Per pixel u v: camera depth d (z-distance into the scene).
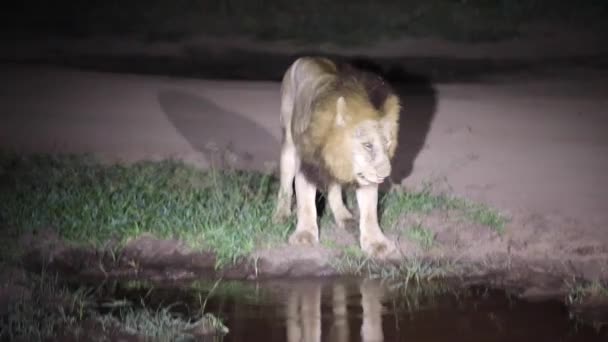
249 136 15.14
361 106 9.59
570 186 12.67
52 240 10.81
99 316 9.03
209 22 27.88
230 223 11.14
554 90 19.50
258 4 28.77
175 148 14.40
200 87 19.09
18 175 12.59
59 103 17.39
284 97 11.26
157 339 8.51
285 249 10.61
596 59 23.94
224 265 10.35
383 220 11.28
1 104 17.19
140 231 10.91
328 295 9.63
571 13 28.23
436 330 8.73
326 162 9.85
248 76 22.02
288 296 9.61
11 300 9.28
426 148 14.47
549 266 10.30
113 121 16.02
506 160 13.88
